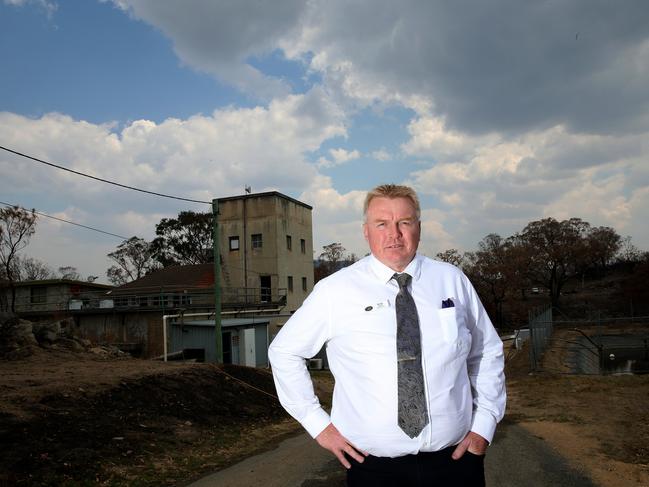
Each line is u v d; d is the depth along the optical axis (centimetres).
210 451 843
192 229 5891
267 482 639
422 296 222
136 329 2492
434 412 209
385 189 236
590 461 718
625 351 3106
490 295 7019
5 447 659
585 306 7244
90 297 3591
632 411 1152
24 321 1725
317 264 8044
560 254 7262
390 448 210
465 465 217
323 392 1700
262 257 3812
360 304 221
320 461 733
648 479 637
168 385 1201
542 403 1345
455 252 7562
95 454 712
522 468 680
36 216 3712
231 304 3039
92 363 1474
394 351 212
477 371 239
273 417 1246
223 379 1435
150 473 687
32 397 891
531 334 2119
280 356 234
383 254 227
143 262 6800
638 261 7881
